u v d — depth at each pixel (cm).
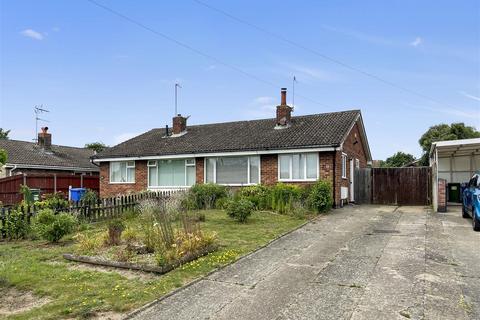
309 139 1916
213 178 2173
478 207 1154
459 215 1534
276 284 678
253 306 580
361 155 2506
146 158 2364
